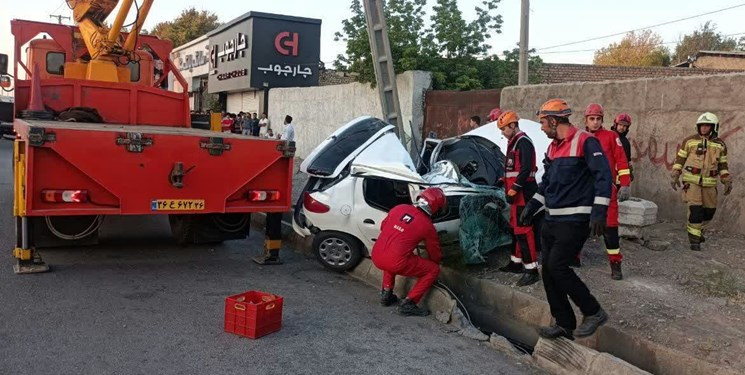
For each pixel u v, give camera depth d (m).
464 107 13.24
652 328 5.07
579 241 4.74
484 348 5.14
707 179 7.38
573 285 4.74
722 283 6.10
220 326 5.20
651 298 5.79
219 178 6.60
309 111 20.27
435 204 5.92
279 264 7.59
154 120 9.09
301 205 7.58
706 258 7.19
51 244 6.64
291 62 27.11
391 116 10.38
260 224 10.02
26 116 7.68
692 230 7.53
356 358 4.71
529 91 11.47
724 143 7.73
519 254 6.67
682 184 8.35
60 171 5.95
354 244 7.15
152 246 8.12
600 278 6.42
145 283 6.37
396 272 5.82
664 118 9.20
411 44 14.98
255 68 26.38
